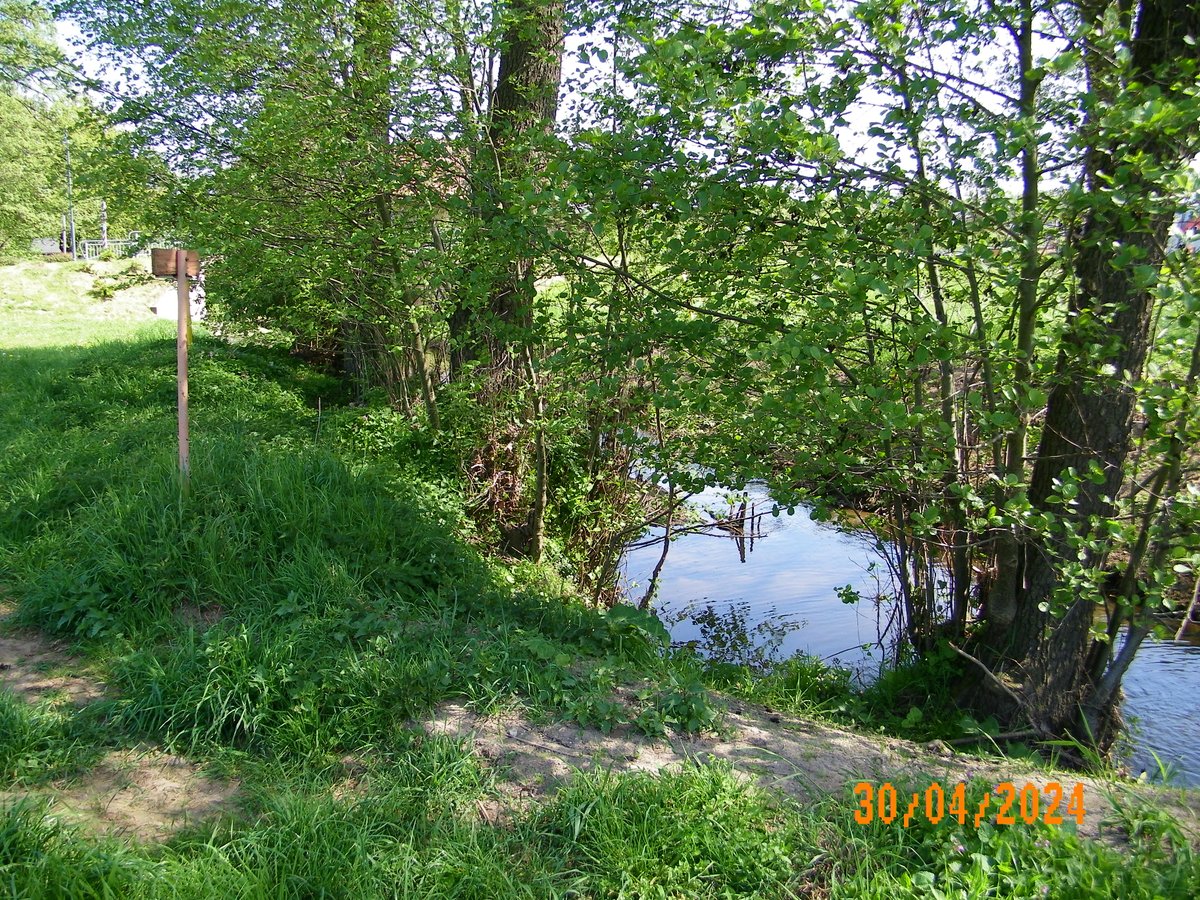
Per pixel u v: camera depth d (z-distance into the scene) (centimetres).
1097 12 454
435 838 324
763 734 450
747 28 415
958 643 640
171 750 382
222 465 629
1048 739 554
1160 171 371
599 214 450
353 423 966
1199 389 428
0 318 2406
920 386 541
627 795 348
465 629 503
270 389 1267
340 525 571
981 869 306
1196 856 323
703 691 480
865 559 1026
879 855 324
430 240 735
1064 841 319
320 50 718
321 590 500
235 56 753
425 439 914
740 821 338
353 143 697
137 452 716
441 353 989
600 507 862
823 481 547
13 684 423
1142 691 693
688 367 523
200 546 516
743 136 416
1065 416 542
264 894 286
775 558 1046
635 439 636
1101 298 508
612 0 587
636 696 452
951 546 565
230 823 330
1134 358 517
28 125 3070
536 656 472
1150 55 503
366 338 1105
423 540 590
